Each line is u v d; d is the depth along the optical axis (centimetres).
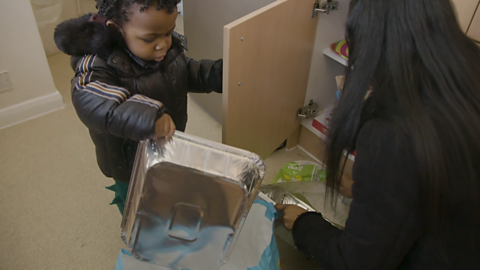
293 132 163
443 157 51
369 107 57
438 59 52
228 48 88
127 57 81
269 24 100
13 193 144
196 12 153
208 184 69
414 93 53
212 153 69
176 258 78
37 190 146
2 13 150
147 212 72
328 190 81
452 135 51
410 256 65
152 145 70
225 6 138
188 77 100
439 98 52
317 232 82
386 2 54
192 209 72
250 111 114
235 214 72
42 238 129
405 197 55
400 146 53
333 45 136
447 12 53
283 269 122
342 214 116
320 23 126
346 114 59
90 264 123
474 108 52
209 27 151
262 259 85
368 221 60
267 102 123
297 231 85
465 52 54
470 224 58
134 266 80
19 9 153
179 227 74
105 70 78
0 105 170
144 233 75
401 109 53
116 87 71
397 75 53
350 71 61
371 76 56
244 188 69
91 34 76
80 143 168
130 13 69
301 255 125
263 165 70
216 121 185
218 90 103
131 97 70
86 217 137
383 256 61
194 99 195
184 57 97
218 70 99
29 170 154
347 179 104
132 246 77
